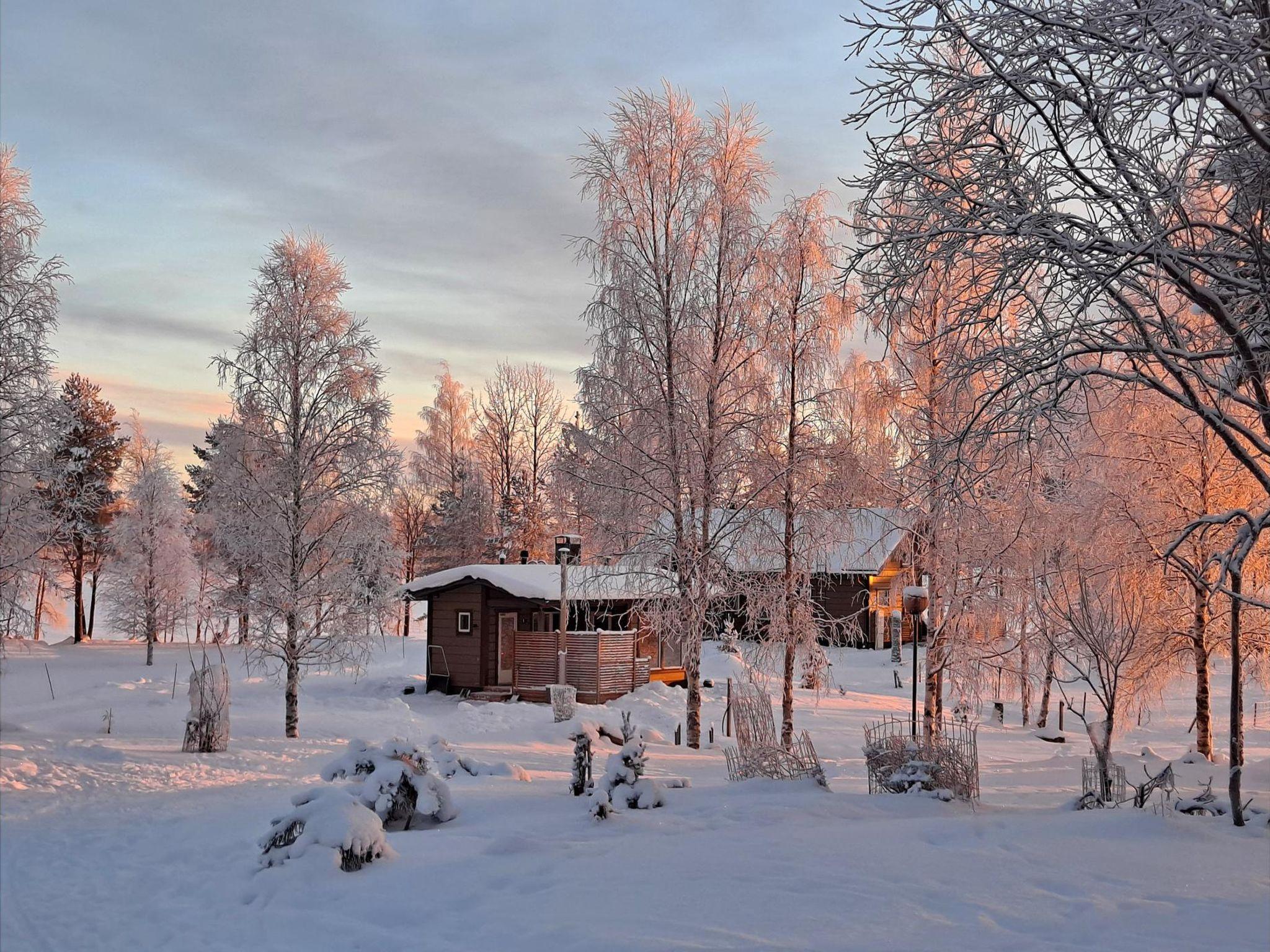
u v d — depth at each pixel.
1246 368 7.71
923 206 8.52
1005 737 26.84
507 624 34.09
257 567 23.02
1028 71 7.73
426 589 33.41
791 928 6.42
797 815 10.20
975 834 9.12
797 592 21.27
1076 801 11.30
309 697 30.36
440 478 62.16
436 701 32.12
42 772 14.04
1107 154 7.81
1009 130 8.58
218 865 8.97
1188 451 20.03
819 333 20.89
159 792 13.12
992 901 7.02
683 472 20.77
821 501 20.83
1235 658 16.95
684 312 20.81
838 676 41.19
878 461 20.69
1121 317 8.28
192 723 17.61
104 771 14.54
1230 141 7.39
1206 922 6.48
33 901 8.19
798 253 21.06
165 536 42.34
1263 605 7.53
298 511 22.73
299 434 23.12
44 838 10.42
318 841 8.54
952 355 9.32
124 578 42.22
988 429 8.70
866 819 10.27
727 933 6.33
